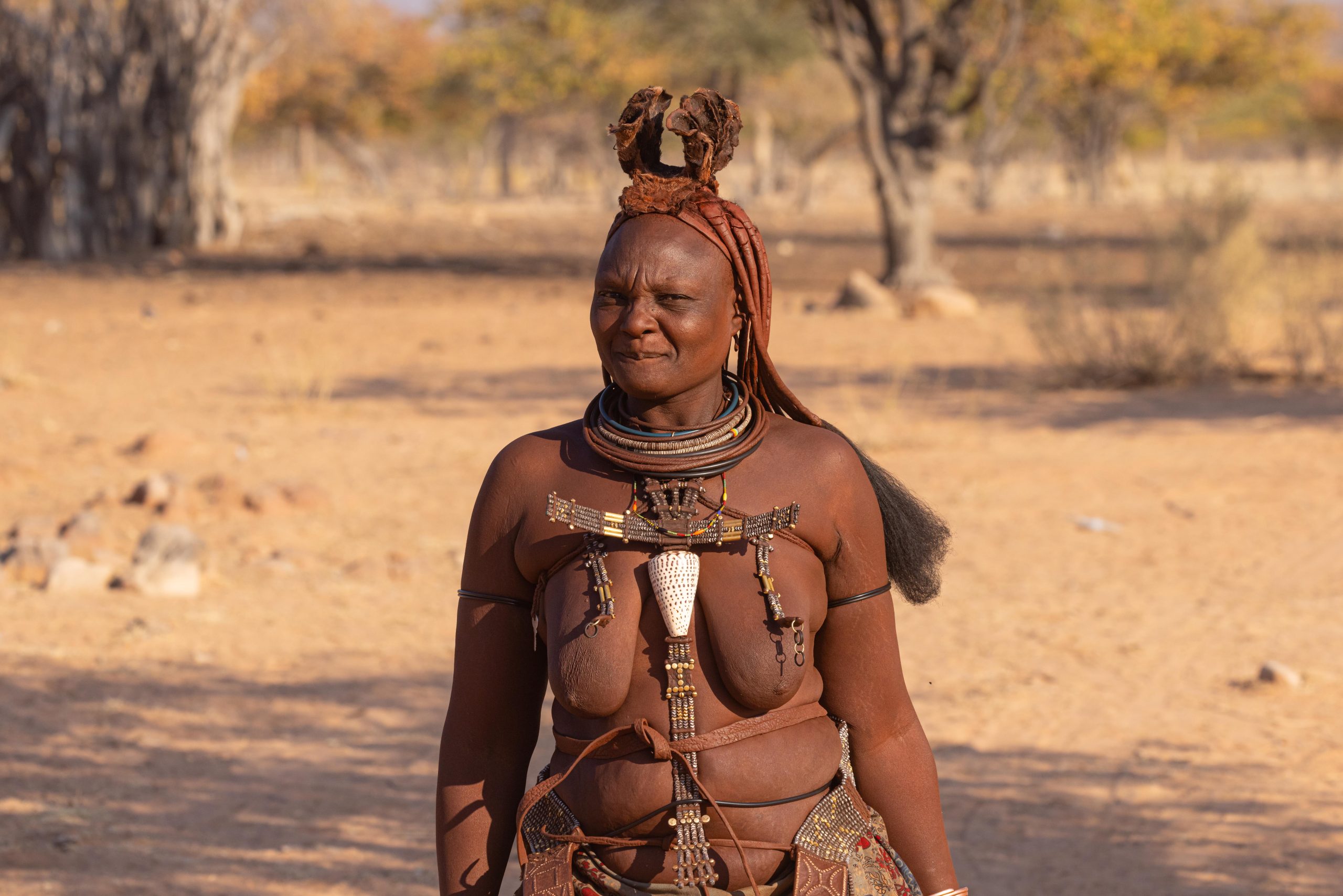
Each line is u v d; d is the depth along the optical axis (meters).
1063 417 15.21
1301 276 19.67
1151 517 11.02
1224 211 19.25
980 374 18.20
